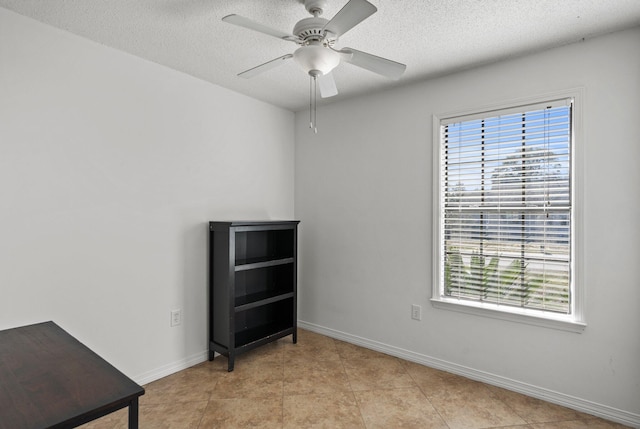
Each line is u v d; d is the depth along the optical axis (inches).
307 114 144.7
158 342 101.5
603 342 83.6
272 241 136.8
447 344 108.0
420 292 113.5
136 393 41.9
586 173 85.0
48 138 79.7
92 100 87.0
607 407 83.0
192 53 94.0
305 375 104.4
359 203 128.3
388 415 84.0
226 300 108.7
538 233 94.0
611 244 82.4
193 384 98.0
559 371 89.3
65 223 82.6
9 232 74.4
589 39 84.7
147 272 98.8
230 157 121.9
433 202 110.3
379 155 122.8
